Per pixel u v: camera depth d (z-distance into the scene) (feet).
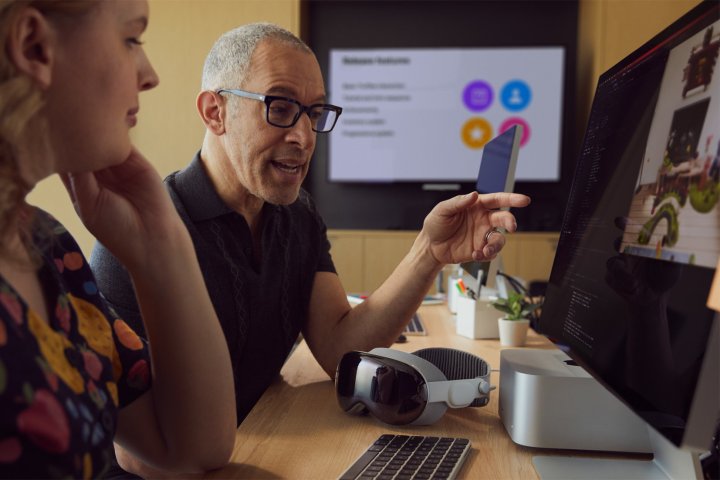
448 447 2.69
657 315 2.14
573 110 15.46
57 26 1.87
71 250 2.48
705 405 1.84
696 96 2.12
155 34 14.42
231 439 2.70
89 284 2.51
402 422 3.04
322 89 4.26
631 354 2.29
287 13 14.30
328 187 16.14
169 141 14.55
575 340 2.86
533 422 2.72
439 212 3.83
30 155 1.91
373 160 15.48
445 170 15.35
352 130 15.46
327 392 3.76
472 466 2.58
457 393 3.14
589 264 2.89
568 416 2.71
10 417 1.64
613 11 14.11
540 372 2.78
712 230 1.86
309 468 2.60
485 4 15.53
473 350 4.90
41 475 1.70
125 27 2.03
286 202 4.23
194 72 14.44
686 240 2.01
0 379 1.64
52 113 1.93
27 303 1.98
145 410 2.71
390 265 14.38
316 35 15.75
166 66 14.47
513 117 15.12
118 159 2.08
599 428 2.70
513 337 5.03
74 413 1.86
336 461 2.66
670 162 2.22
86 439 1.91
